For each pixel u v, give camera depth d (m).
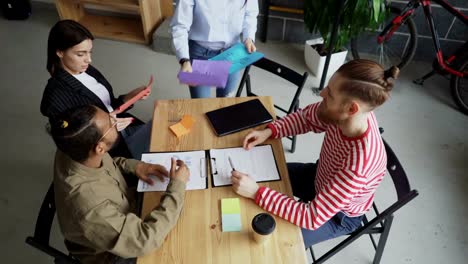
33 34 3.38
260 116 1.50
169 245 1.06
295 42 3.40
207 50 1.97
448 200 2.08
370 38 3.18
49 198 1.17
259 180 1.24
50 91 1.42
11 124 2.49
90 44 1.44
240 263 1.02
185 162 1.30
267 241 1.07
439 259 1.80
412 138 2.47
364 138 1.05
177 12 1.77
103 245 0.99
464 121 2.62
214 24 1.83
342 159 1.12
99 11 3.59
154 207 1.17
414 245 1.86
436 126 2.57
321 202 1.09
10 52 3.14
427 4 2.57
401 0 2.87
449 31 2.96
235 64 1.76
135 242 0.98
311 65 3.00
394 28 2.82
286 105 2.71
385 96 0.95
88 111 0.95
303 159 2.32
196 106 1.57
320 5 2.55
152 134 1.42
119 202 1.13
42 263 1.76
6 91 2.75
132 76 2.94
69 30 1.36
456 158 2.34
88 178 1.01
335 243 1.87
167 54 3.20
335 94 1.00
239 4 1.79
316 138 2.46
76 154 0.96
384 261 1.79
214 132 1.44
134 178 1.40
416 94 2.85
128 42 3.33
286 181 1.25
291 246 1.06
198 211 1.15
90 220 0.96
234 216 1.13
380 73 0.94
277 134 1.42
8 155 2.28
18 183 2.12
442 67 2.65
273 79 2.94
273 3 3.15
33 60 3.06
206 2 1.74
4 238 1.85
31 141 2.38
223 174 1.26
